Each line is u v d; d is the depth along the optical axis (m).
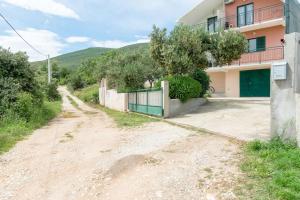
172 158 7.14
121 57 29.75
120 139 10.19
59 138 11.11
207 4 28.44
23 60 17.73
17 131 12.06
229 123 11.85
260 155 6.51
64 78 95.19
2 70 16.55
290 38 6.96
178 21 29.64
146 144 8.99
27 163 7.47
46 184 5.91
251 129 10.09
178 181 5.58
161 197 4.95
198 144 8.48
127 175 6.18
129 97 22.64
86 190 5.51
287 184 4.79
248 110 14.35
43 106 20.58
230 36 17.84
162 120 14.86
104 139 10.43
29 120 15.05
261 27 24.72
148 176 5.97
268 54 24.11
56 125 15.56
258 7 25.20
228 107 16.14
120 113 21.81
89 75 68.44
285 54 7.06
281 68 6.99
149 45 18.48
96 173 6.44
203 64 18.39
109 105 29.92
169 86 16.45
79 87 67.38
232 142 8.31
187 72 17.84
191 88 16.75
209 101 19.27
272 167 5.71
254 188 4.91
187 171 6.10
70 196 5.27
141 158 7.19
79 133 12.29
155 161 6.96
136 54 29.69
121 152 8.11
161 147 8.41
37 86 19.11
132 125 13.74
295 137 6.79
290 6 9.89
